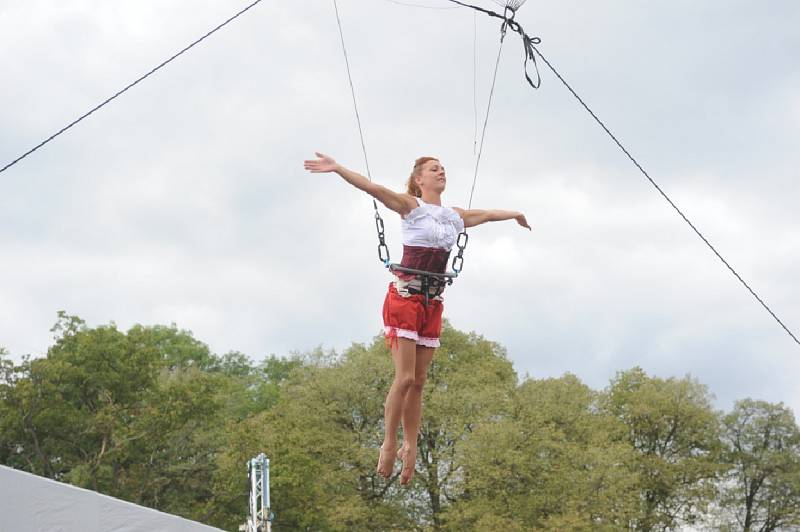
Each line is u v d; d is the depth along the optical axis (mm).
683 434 54031
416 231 9594
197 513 48125
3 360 47562
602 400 52594
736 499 53781
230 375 75312
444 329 51719
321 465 48406
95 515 12461
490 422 47281
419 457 48656
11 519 12102
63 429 48406
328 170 9156
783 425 54781
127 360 49250
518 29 12195
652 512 51656
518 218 10203
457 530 46000
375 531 47875
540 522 45531
